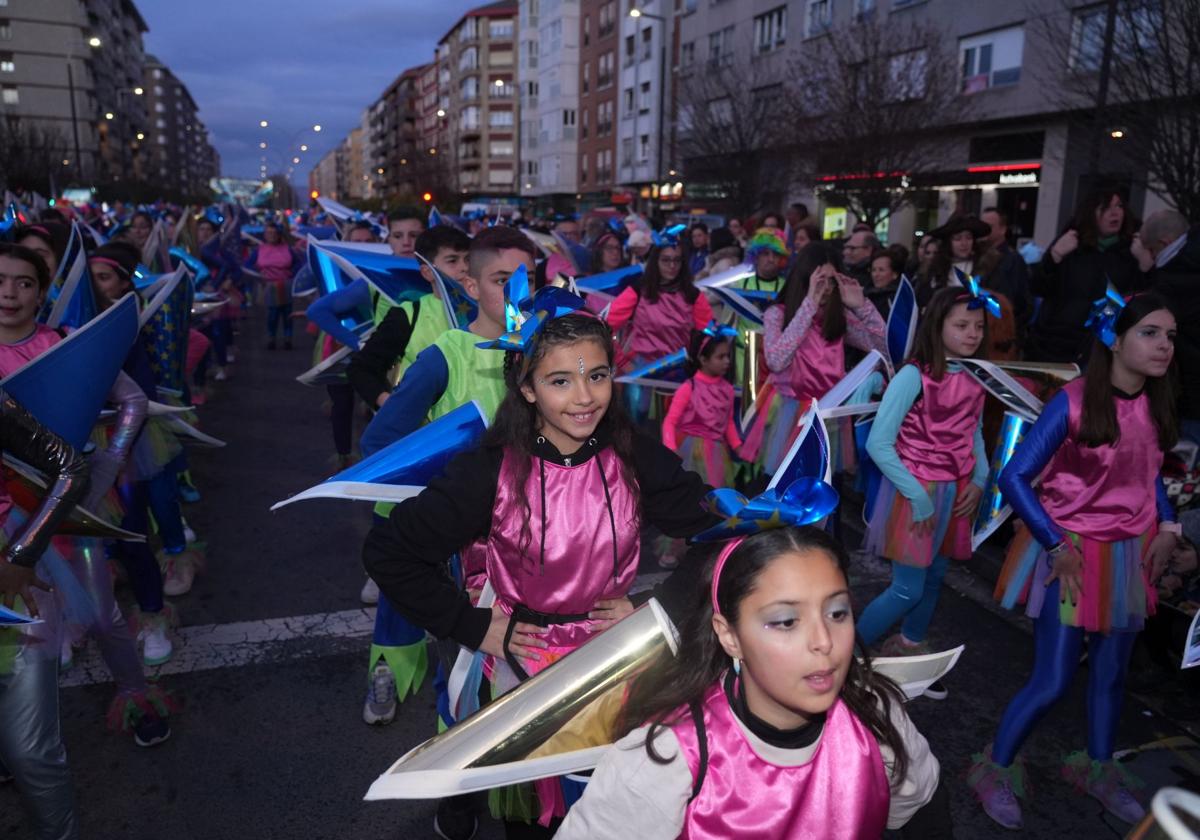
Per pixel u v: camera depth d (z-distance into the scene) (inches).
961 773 132.7
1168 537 115.3
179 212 1068.5
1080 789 125.7
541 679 71.3
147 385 147.1
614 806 62.7
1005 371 140.5
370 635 174.2
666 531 88.4
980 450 145.6
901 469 137.6
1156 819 40.0
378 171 5856.3
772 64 1219.9
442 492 82.3
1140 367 106.7
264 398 404.5
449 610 84.5
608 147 2048.5
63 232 173.3
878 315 192.5
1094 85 560.4
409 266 195.9
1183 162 345.1
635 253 437.1
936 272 262.1
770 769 61.6
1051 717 147.1
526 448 82.0
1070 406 111.9
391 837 118.2
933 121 739.4
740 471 219.8
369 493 95.0
